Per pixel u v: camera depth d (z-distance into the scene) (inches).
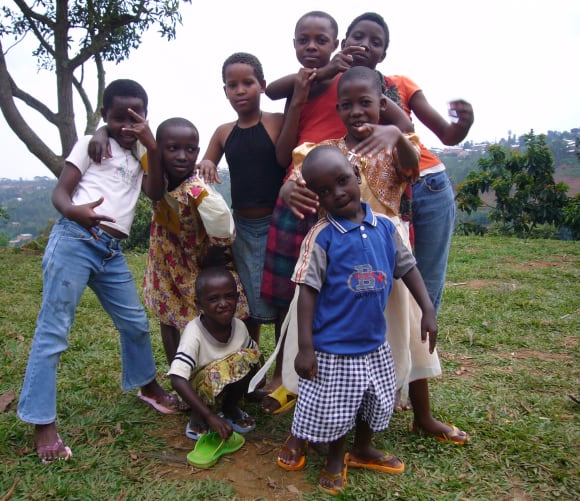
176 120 109.5
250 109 118.1
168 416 123.2
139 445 109.4
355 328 90.7
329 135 110.6
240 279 125.9
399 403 112.9
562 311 217.9
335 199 89.5
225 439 103.1
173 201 112.6
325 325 91.6
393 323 100.3
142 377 124.7
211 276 106.9
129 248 522.3
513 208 746.8
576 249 396.2
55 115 467.2
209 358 110.3
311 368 89.0
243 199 121.9
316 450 108.0
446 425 112.0
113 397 132.6
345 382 90.9
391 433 114.3
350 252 89.9
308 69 107.5
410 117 118.3
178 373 104.7
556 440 111.2
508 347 175.5
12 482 95.5
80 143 108.4
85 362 155.2
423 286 95.7
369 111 95.1
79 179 107.0
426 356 105.0
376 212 100.3
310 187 90.8
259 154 119.0
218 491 93.8
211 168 118.1
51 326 103.5
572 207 706.8
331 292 90.9
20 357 157.4
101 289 116.3
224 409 117.6
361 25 112.1
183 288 121.3
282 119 121.8
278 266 116.5
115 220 101.0
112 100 108.0
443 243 115.8
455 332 190.2
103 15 451.2
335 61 106.1
